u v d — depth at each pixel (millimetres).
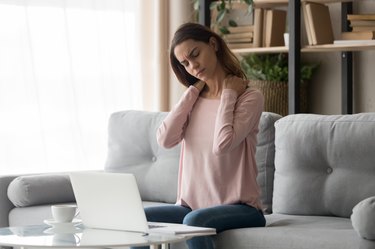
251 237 2725
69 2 4836
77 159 4848
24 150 4652
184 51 2969
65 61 4805
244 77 3088
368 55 4621
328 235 2580
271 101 4645
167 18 5188
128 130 4016
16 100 4633
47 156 4734
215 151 2875
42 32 4723
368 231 2416
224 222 2795
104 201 2535
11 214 3783
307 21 4441
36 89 4684
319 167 3256
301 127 3307
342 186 3141
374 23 4211
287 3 4723
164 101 5148
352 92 4688
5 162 4598
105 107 4980
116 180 2482
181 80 3188
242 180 2936
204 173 2986
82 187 2586
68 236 2402
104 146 4973
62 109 4797
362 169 3113
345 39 4328
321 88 4848
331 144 3188
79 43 4879
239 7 4832
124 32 5070
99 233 2469
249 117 2924
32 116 4680
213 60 3014
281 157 3363
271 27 4703
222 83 3051
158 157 3891
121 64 5066
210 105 3057
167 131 3080
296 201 3271
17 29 4629
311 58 4902
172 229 2455
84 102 4895
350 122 3168
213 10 5051
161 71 5125
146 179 3881
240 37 4832
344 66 4637
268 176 3486
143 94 5156
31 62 4664
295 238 2611
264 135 3510
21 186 3725
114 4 5027
